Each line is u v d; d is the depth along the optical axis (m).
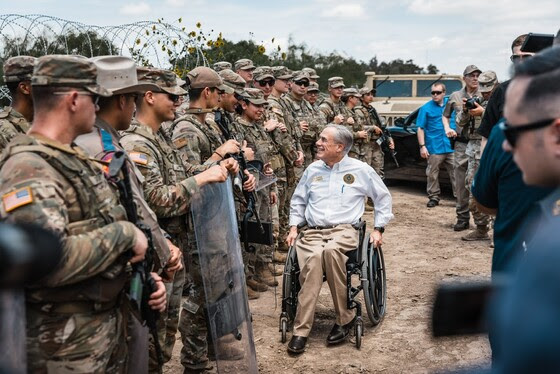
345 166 4.71
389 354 4.31
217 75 4.30
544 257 0.91
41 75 2.17
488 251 7.07
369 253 4.57
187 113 4.32
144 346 2.65
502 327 0.92
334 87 9.19
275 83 7.61
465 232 8.01
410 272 6.25
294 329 4.35
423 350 4.37
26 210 1.97
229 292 3.41
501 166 2.35
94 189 2.21
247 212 4.21
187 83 4.30
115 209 2.28
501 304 0.94
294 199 4.83
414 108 12.97
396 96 13.62
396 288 5.73
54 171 2.12
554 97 1.33
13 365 1.41
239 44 11.06
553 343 0.86
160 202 3.04
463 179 7.91
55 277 2.02
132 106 2.93
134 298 2.21
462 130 7.41
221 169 3.29
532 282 0.90
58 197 2.07
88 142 2.72
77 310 2.17
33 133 2.21
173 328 3.36
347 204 4.66
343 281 4.37
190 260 3.59
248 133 5.72
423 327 4.77
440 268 6.39
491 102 3.83
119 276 2.27
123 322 2.42
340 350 4.38
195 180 3.18
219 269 3.37
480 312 0.98
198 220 3.27
